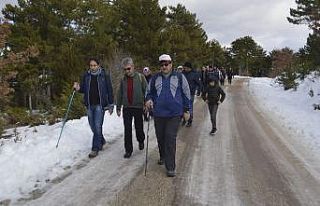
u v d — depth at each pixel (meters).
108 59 26.55
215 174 7.30
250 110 17.39
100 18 32.16
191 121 12.55
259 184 6.79
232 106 18.88
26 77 28.64
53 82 30.31
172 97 7.08
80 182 6.68
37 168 7.29
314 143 10.19
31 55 13.42
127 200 5.91
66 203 5.78
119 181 6.77
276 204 5.91
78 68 29.73
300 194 6.36
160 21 33.03
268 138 10.83
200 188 6.51
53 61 29.59
